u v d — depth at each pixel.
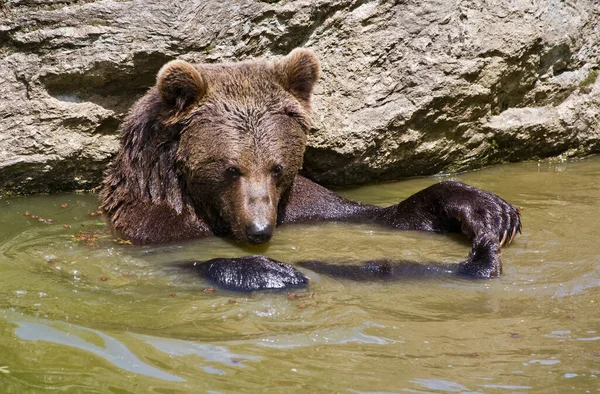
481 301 9.27
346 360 7.72
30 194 13.82
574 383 7.27
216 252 11.24
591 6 16.42
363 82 14.60
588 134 16.55
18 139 13.28
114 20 13.33
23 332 8.41
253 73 12.09
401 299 9.36
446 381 7.31
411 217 12.40
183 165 11.90
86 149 13.77
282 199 12.58
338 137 14.30
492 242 10.73
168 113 11.83
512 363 7.65
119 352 7.93
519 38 15.25
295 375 7.43
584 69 16.50
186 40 13.60
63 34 13.17
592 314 8.84
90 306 9.14
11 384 7.37
